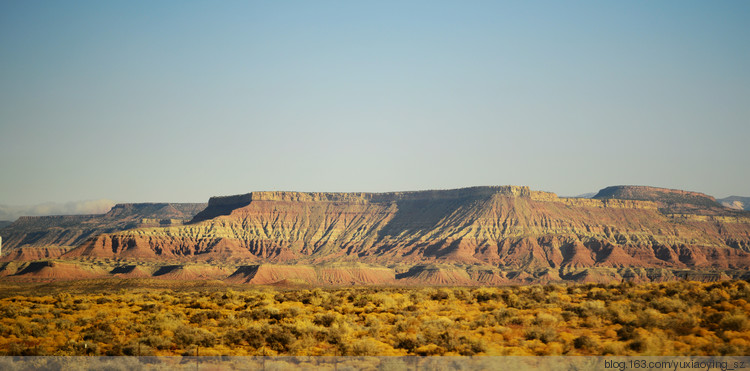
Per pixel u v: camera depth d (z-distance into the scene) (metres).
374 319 90.81
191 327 88.44
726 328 74.44
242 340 80.62
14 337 84.75
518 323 84.69
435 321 85.94
